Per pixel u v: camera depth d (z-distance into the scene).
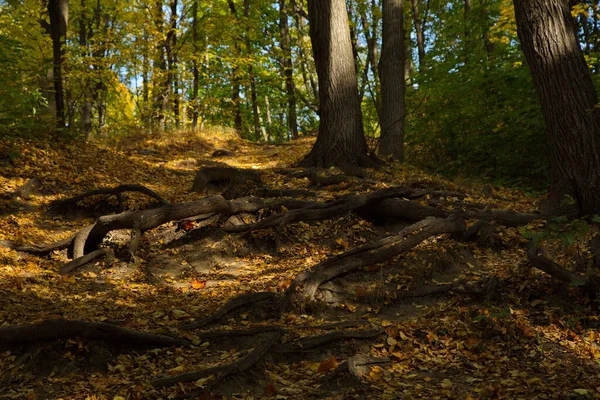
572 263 6.43
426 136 14.65
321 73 12.51
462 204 8.98
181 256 7.69
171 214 7.90
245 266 7.62
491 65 13.90
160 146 15.55
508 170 12.77
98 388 4.19
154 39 19.38
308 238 8.22
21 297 5.99
